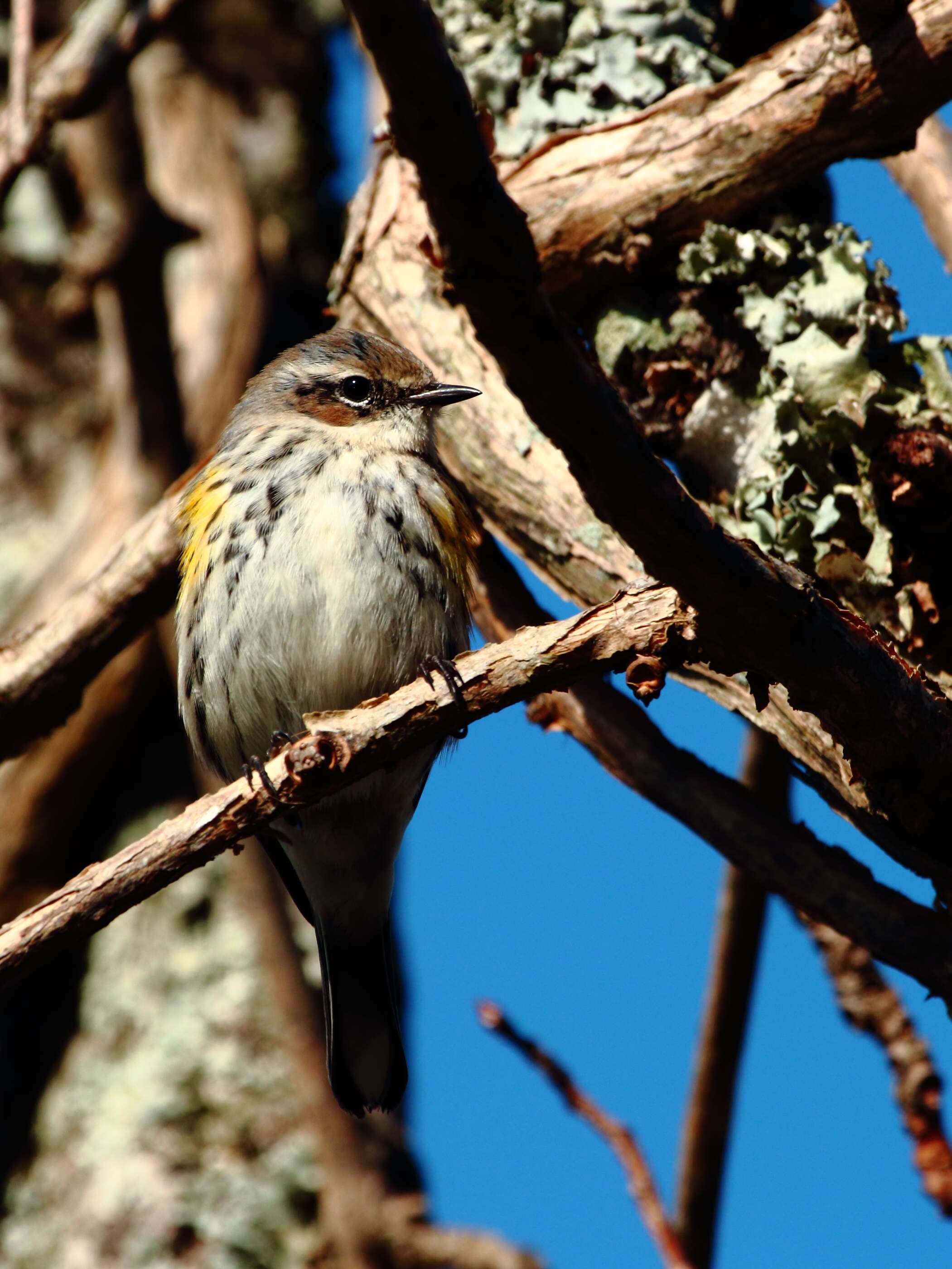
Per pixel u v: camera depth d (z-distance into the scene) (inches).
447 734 258.4
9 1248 452.4
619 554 324.2
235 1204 446.3
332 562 373.1
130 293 489.1
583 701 317.4
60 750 506.0
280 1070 462.9
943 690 293.6
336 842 392.5
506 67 388.5
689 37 387.9
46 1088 479.5
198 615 382.9
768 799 369.1
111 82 409.4
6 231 570.6
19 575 520.7
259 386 424.8
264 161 643.5
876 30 325.4
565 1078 304.2
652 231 348.2
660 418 342.0
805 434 314.0
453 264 190.9
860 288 325.1
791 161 338.3
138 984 482.9
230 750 386.0
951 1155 313.6
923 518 302.8
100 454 539.2
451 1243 389.1
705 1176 370.9
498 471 342.6
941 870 273.7
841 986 327.6
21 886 504.1
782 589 234.4
